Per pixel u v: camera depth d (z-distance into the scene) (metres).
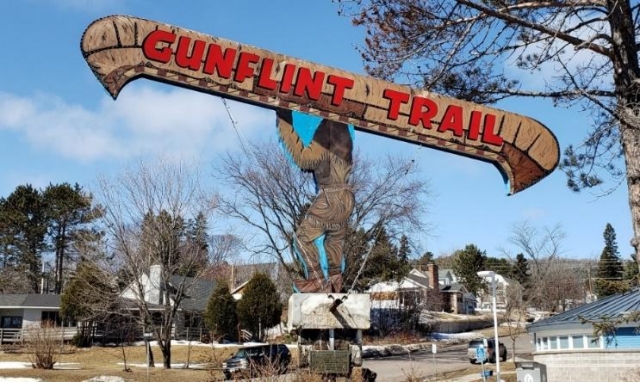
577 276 60.84
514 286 45.94
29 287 65.19
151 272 33.50
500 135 9.68
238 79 8.73
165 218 30.47
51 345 29.34
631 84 10.50
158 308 39.19
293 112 8.98
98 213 35.47
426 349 40.75
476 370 26.23
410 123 9.34
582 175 11.09
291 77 8.94
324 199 9.04
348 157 9.11
